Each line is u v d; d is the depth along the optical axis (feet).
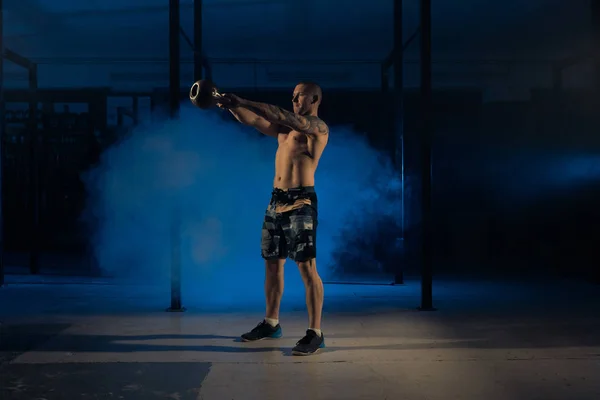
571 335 12.69
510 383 9.46
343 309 15.66
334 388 9.21
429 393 9.00
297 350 11.07
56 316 14.70
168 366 10.37
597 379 9.66
